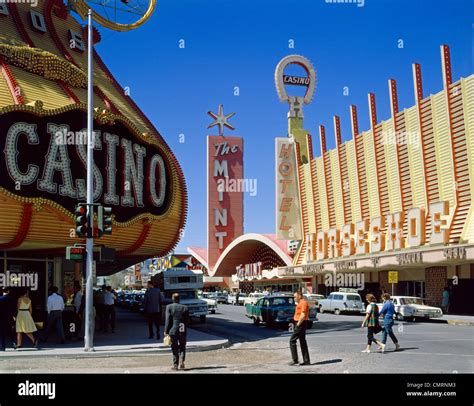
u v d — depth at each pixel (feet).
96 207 62.95
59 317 69.10
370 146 172.76
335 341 74.13
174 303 50.83
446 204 135.64
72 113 74.84
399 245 150.82
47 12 92.32
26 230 69.00
